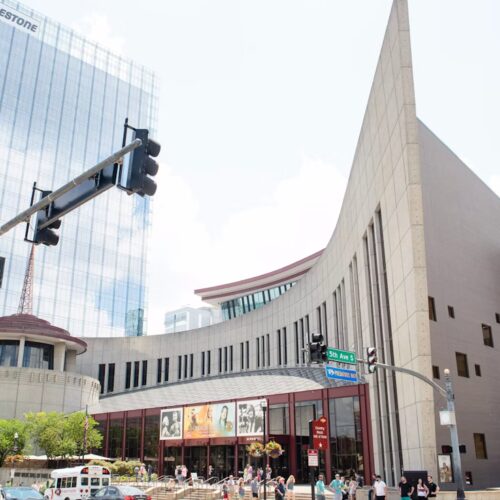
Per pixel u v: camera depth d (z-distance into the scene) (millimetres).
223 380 60531
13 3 125438
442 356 29984
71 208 11781
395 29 31734
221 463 48812
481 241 37062
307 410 44188
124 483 42688
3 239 111750
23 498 23203
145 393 64875
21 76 122938
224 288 97250
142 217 142500
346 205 46938
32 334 61969
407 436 29594
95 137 133875
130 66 147250
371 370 21562
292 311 64125
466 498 21797
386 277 35469
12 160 116562
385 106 33875
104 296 128875
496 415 31859
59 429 46906
